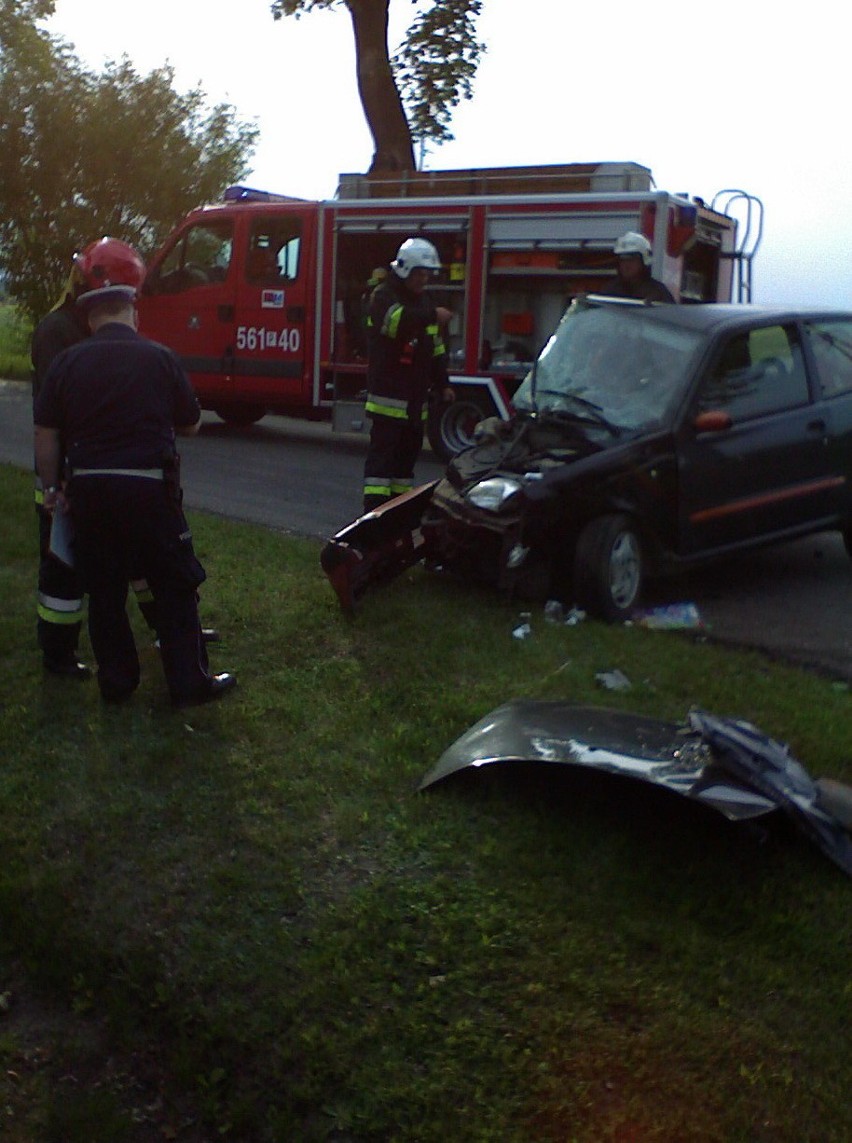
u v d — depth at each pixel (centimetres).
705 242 1153
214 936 346
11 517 784
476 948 328
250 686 504
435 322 731
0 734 461
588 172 1118
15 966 359
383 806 401
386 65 1802
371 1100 288
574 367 708
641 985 312
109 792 418
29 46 2147
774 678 526
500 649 547
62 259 2220
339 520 876
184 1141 299
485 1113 281
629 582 633
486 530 605
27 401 1695
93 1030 334
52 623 502
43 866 384
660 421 654
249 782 421
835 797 383
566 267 1108
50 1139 305
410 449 750
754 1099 279
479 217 1146
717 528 677
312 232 1266
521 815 388
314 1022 312
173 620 472
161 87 2195
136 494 448
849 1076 285
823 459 732
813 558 820
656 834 377
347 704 485
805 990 310
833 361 762
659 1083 284
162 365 462
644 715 451
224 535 762
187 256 1377
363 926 340
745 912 338
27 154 2192
